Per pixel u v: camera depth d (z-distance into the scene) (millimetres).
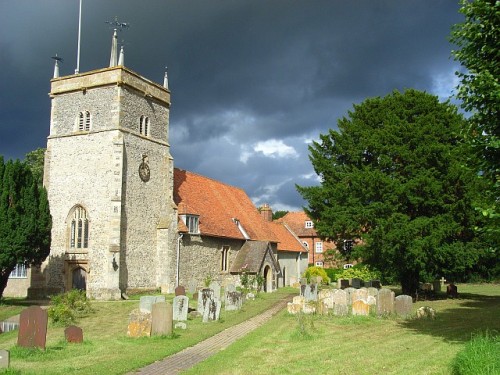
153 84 37094
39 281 34125
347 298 24969
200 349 15742
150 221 35500
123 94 33938
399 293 40406
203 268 39188
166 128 38438
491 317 22688
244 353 14562
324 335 17703
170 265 35469
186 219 37625
